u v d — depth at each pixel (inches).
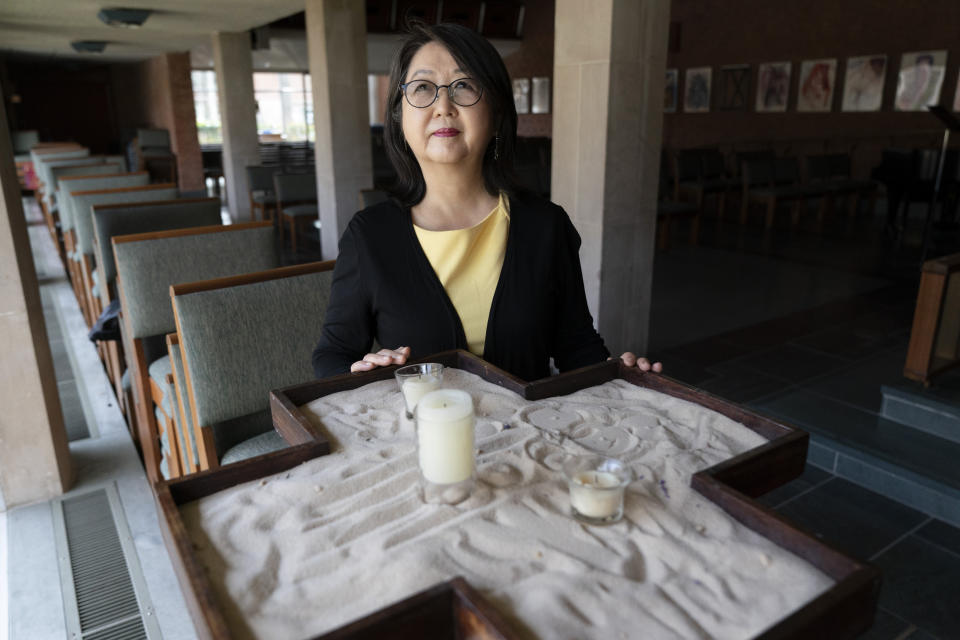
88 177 180.1
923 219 311.0
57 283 225.0
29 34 338.3
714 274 220.5
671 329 166.2
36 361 91.7
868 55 322.0
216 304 69.0
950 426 104.3
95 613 73.6
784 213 347.6
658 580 25.7
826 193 295.1
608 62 125.9
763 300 189.5
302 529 29.0
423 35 45.6
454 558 27.0
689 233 296.4
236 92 354.0
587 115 132.4
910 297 188.7
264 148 567.8
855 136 331.3
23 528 89.2
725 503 29.9
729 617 23.7
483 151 49.5
